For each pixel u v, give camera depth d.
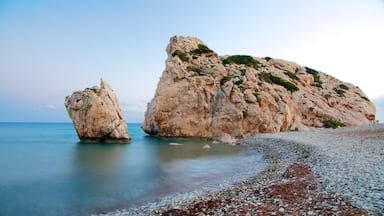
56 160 30.39
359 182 12.25
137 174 22.78
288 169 18.83
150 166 26.44
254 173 22.05
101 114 47.66
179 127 57.00
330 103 73.94
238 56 81.12
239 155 33.84
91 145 45.53
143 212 13.15
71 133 92.69
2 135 79.00
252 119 56.75
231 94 59.69
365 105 77.69
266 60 88.50
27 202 15.30
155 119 59.59
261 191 13.43
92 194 16.89
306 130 60.91
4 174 22.75
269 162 27.20
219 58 73.69
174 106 58.38
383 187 11.01
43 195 16.66
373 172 13.99
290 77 79.12
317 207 9.63
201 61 68.12
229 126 56.75
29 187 18.55
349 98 79.44
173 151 38.16
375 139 31.41
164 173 23.19
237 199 12.73
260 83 64.44
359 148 24.69
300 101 67.81
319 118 66.50
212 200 13.59
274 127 57.12
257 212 9.97
